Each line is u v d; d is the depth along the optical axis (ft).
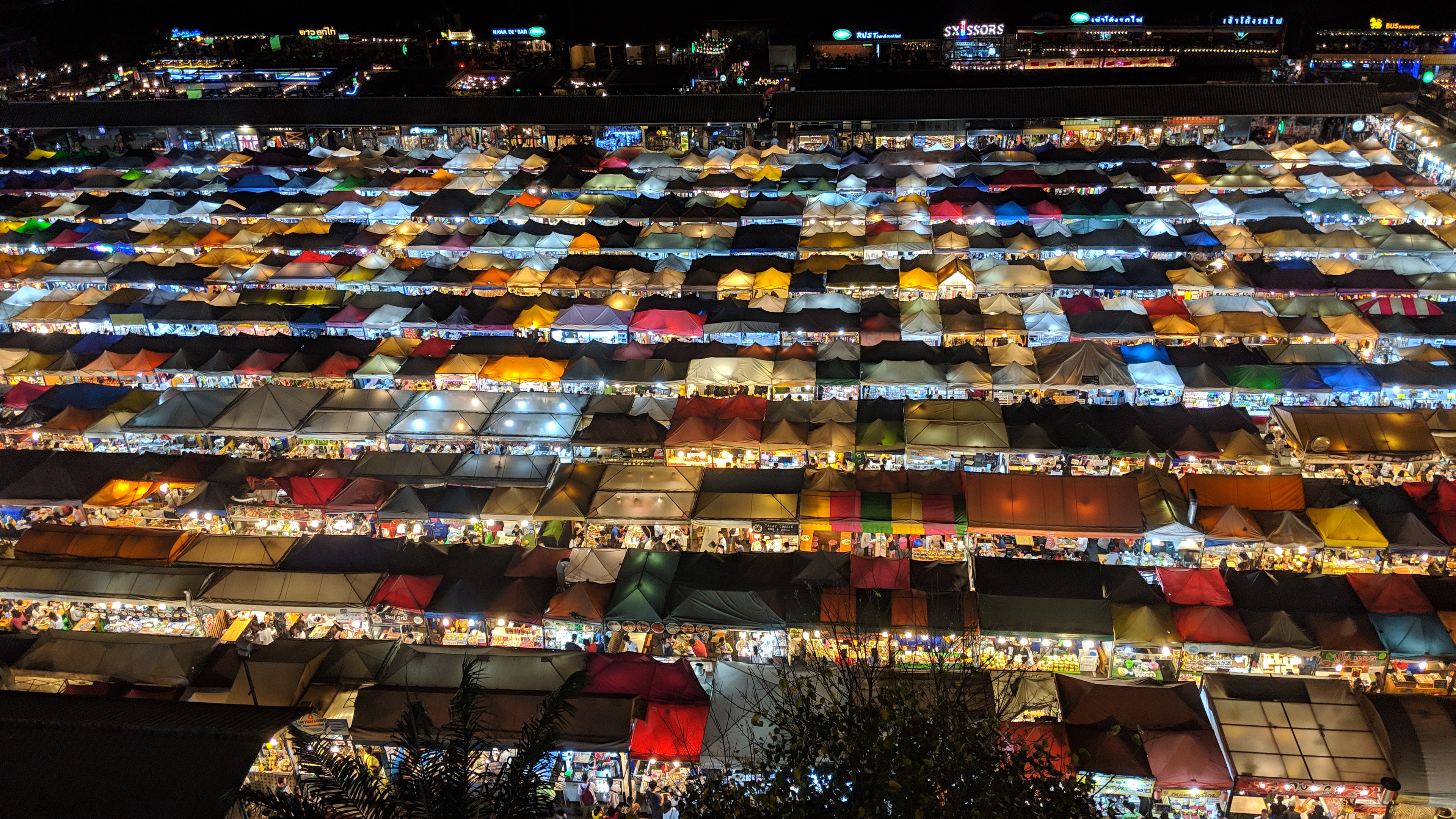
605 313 156.35
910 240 182.50
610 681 88.02
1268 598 95.91
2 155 271.49
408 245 190.70
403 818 53.42
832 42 402.31
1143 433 121.49
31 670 90.33
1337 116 248.11
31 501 117.50
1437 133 239.50
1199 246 176.76
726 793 61.31
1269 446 127.54
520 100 270.05
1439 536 104.73
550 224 199.82
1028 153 231.91
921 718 58.95
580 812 85.40
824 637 95.45
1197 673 94.43
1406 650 90.74
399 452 123.13
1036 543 113.29
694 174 232.12
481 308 161.58
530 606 99.14
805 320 151.74
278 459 123.65
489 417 130.21
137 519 119.85
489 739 80.94
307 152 256.11
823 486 114.11
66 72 443.32
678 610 97.96
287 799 55.11
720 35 426.51
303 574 102.68
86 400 137.39
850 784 56.85
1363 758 78.48
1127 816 79.51
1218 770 78.79
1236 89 251.19
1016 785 56.80
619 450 127.85
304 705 86.94
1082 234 182.70
